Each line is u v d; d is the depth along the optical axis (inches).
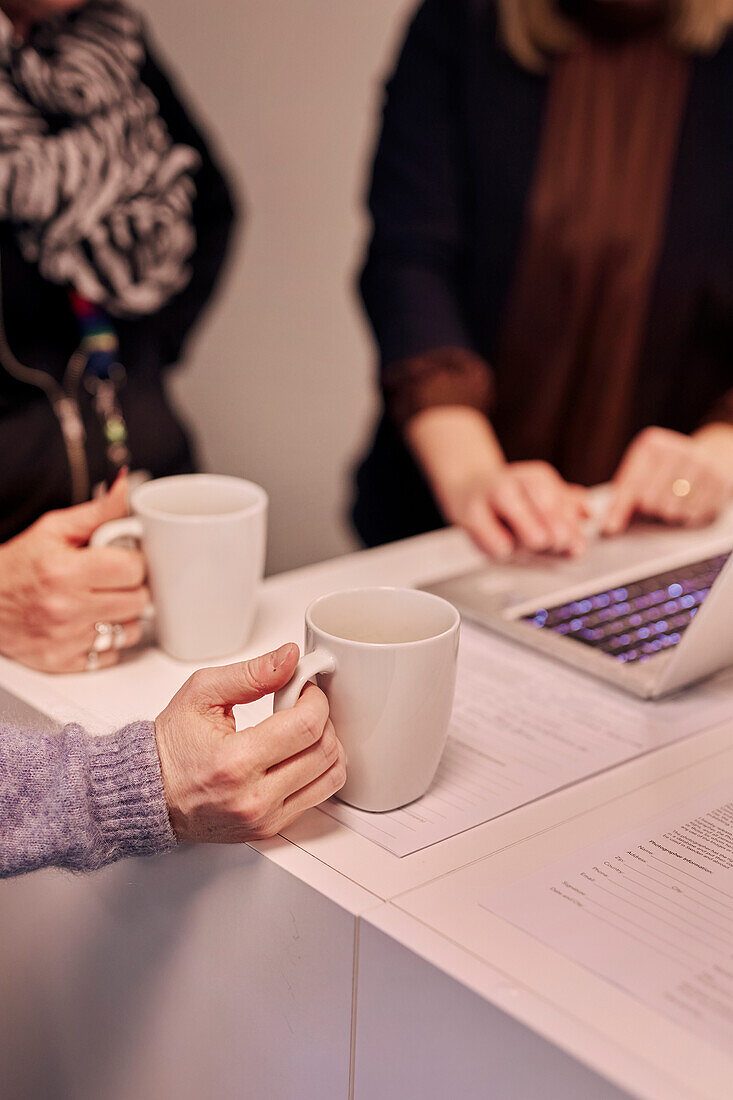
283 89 76.0
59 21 55.7
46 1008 28.3
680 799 24.3
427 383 63.2
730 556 26.1
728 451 56.4
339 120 75.0
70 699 27.7
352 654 21.6
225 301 79.7
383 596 24.6
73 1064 28.1
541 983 18.0
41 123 54.3
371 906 19.9
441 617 23.5
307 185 77.2
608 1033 16.8
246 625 30.9
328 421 82.2
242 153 77.5
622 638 32.0
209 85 75.1
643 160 67.1
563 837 22.5
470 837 22.4
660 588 36.2
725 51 65.4
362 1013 20.2
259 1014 22.5
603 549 40.4
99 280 56.9
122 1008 25.9
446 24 66.5
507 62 65.9
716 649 29.0
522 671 30.8
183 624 29.8
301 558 86.6
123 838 22.0
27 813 21.9
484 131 66.9
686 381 72.1
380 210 68.6
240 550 29.1
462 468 57.7
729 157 67.6
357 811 23.5
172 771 21.7
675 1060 16.3
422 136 67.6
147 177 58.6
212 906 22.8
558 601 34.8
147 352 60.6
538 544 39.9
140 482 35.2
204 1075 24.4
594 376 71.2
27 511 53.2
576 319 70.2
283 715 21.5
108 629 29.4
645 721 28.1
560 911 20.0
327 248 77.8
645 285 68.9
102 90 56.4
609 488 48.9
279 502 85.0
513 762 25.6
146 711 27.1
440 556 40.1
